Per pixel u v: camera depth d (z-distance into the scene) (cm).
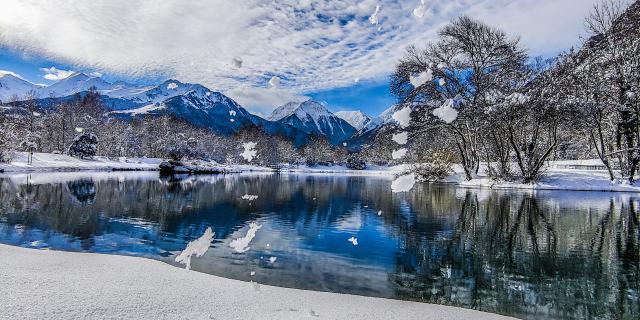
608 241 1039
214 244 952
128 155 7556
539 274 748
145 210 1506
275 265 779
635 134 2897
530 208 1698
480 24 3020
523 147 3112
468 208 1702
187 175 4688
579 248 959
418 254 890
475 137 3341
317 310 464
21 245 891
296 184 3381
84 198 1844
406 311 492
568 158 5228
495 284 688
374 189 2866
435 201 1992
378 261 829
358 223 1295
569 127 3130
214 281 582
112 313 388
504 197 2181
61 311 378
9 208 1455
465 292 645
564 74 2820
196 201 1852
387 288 659
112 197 1919
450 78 2759
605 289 664
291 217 1416
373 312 475
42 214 1338
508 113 2742
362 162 8694
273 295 529
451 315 486
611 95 2723
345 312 464
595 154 4953
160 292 482
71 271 573
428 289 657
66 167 4788
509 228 1220
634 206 1756
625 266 805
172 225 1195
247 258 826
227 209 1605
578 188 2705
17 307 378
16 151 4919
